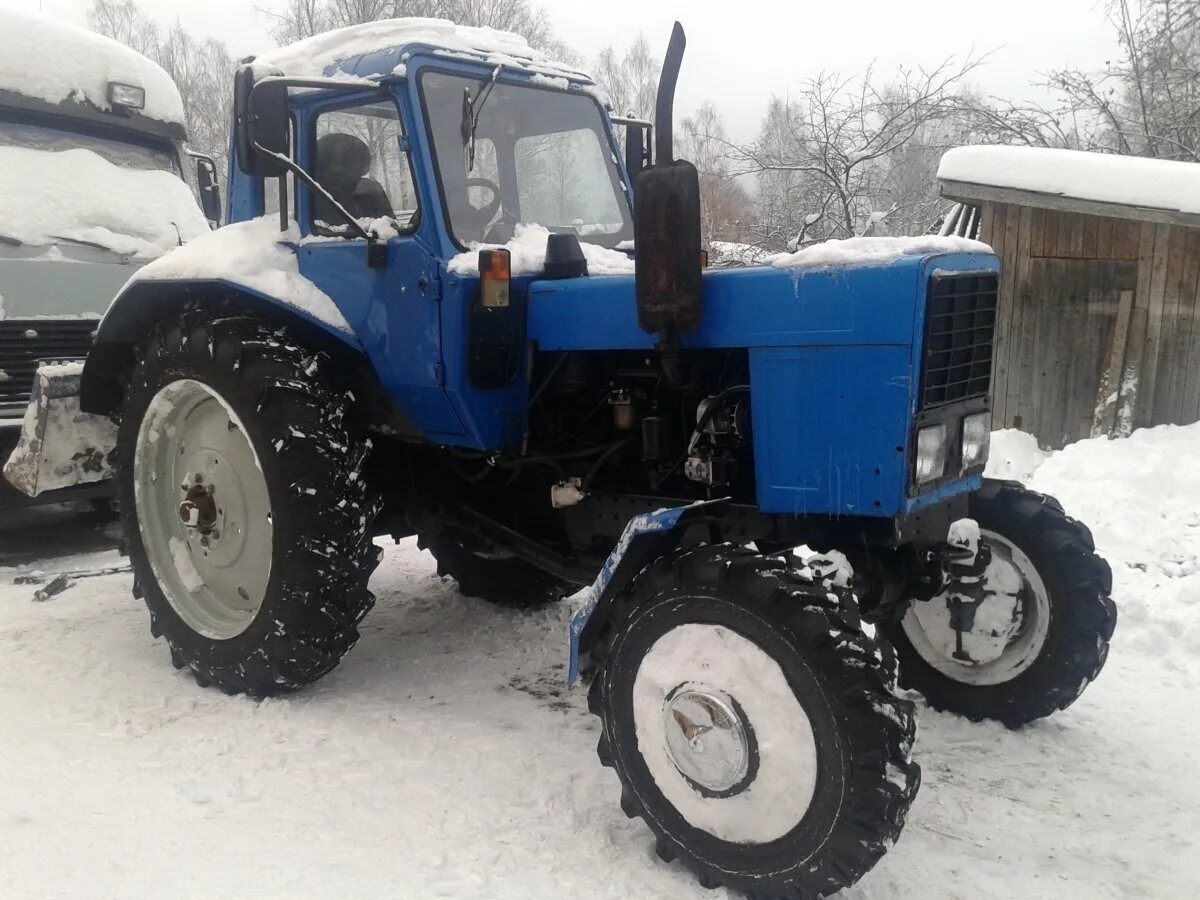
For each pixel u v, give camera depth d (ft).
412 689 11.51
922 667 10.88
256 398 10.46
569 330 9.68
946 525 8.97
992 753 9.88
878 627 9.48
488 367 9.87
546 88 11.46
